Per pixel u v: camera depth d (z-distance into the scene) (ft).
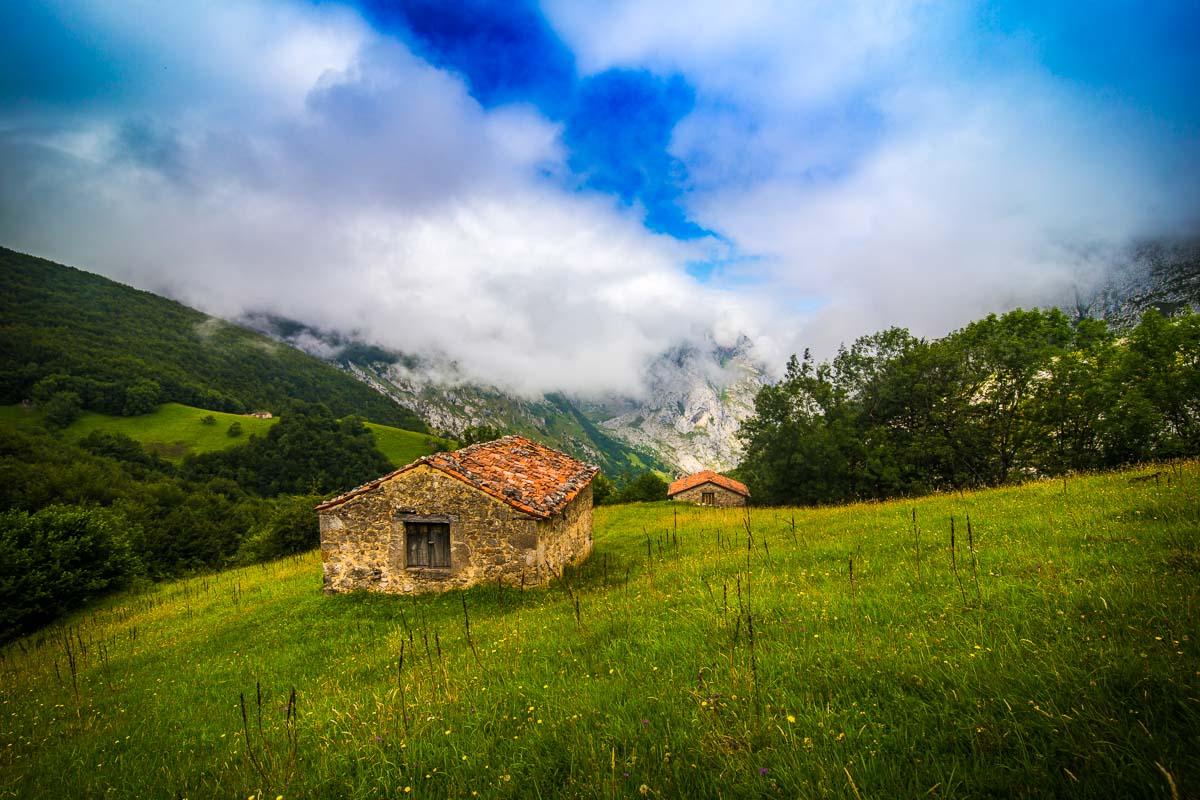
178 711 30.94
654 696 17.16
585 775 13.09
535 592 52.47
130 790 18.78
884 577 30.37
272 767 17.46
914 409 139.23
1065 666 13.44
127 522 155.53
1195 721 10.50
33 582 88.74
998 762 10.80
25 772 22.70
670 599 33.73
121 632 64.23
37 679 46.06
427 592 55.98
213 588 88.12
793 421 146.92
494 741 16.14
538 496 58.80
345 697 25.94
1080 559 25.70
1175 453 107.86
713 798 11.41
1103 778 9.71
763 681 16.75
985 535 37.93
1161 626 15.01
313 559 100.68
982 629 17.78
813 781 11.12
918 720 13.17
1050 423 122.62
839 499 140.15
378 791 14.39
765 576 36.78
